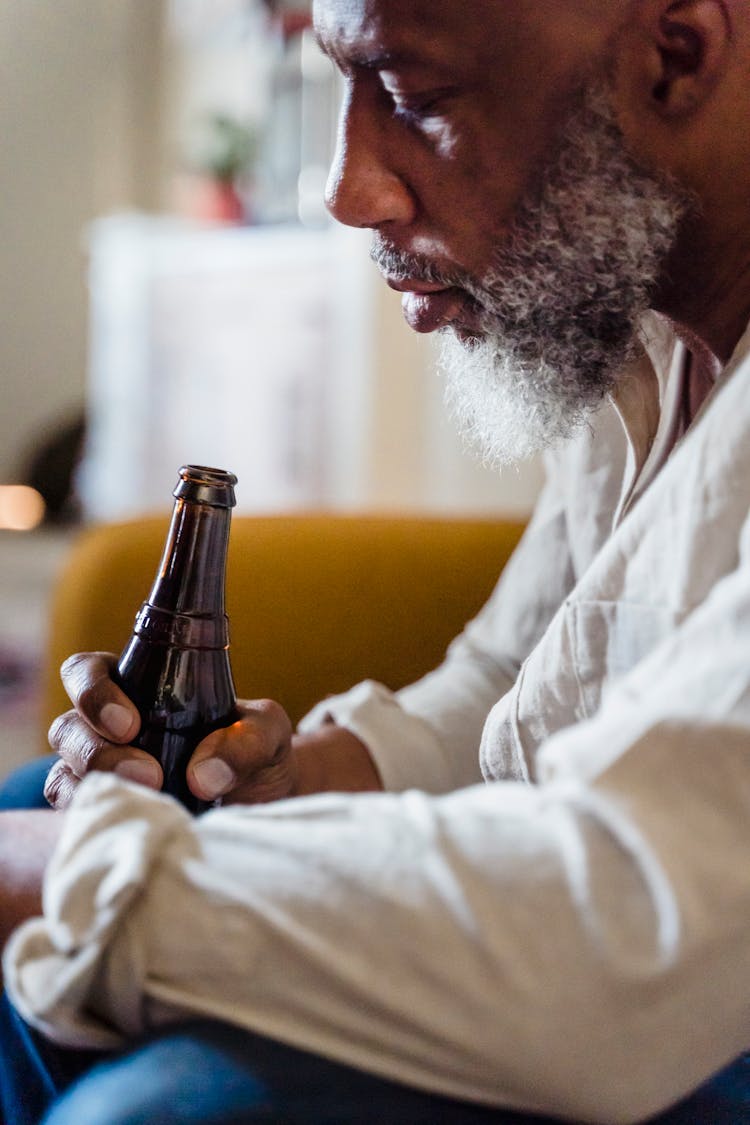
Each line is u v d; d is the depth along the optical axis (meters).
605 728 0.43
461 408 0.71
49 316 3.31
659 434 0.70
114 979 0.43
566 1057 0.39
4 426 3.38
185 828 0.45
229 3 2.83
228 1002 0.42
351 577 1.13
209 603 0.60
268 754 0.65
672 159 0.59
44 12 3.25
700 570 0.52
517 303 0.60
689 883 0.39
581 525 0.80
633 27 0.57
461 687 0.87
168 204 3.17
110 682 0.61
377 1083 0.41
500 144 0.57
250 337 2.18
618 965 0.39
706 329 0.66
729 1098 0.50
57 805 0.63
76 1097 0.41
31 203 3.32
